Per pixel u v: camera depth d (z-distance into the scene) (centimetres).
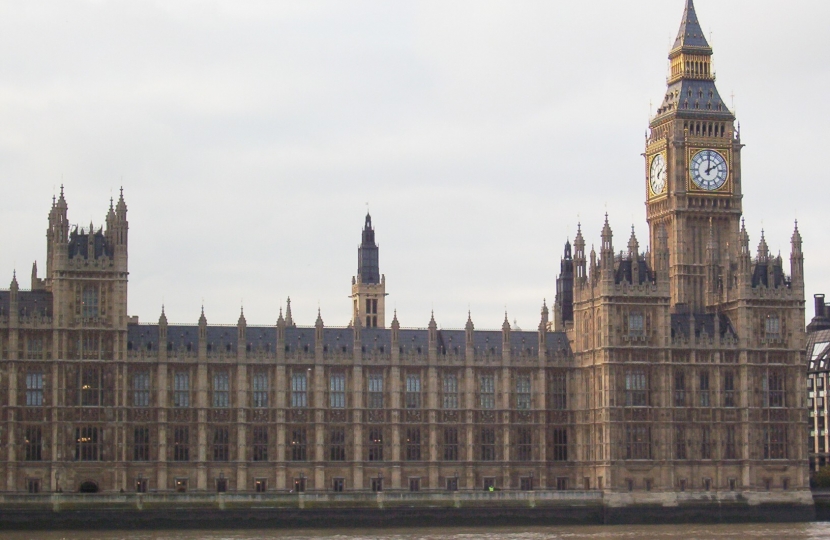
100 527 18538
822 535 18362
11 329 19850
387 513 19525
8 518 18312
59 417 19912
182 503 18850
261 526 19062
